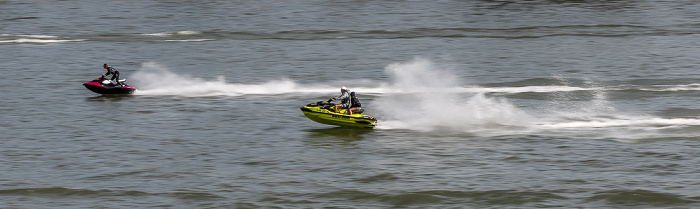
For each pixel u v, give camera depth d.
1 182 49.78
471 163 54.28
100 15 152.25
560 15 154.38
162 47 117.88
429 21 146.25
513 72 98.56
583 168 52.81
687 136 61.59
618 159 54.91
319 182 50.19
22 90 83.38
